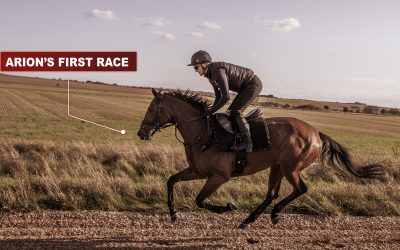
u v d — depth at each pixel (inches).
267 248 232.2
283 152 261.3
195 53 252.5
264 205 270.1
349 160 279.7
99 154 484.1
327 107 3545.8
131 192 323.9
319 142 274.1
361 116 3041.3
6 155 436.8
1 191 310.3
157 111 259.1
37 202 301.6
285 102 3555.6
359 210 314.2
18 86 3376.0
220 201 316.2
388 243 246.7
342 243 244.8
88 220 272.7
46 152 500.4
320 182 393.4
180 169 437.4
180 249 227.5
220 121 250.5
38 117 1509.6
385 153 1043.3
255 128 256.7
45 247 221.0
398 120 2908.5
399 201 332.2
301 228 274.1
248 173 262.2
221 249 228.7
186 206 305.0
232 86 254.2
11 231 245.8
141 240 240.5
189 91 263.3
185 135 256.8
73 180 332.8
